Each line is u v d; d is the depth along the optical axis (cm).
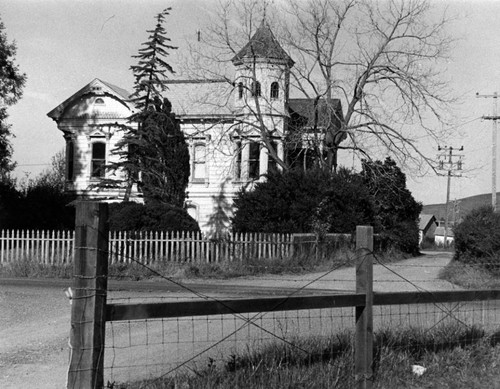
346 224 2812
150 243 2295
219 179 3906
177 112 3875
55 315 1313
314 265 2377
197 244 2348
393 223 3712
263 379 645
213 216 3894
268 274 2191
